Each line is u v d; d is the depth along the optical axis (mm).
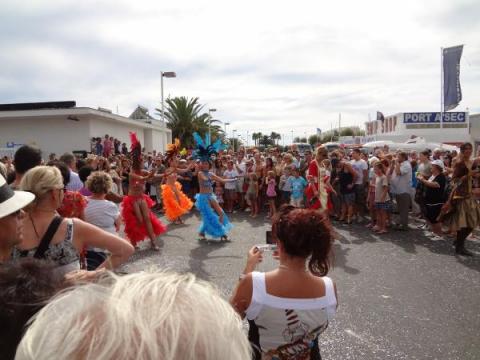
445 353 3420
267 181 10945
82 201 3658
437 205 7938
